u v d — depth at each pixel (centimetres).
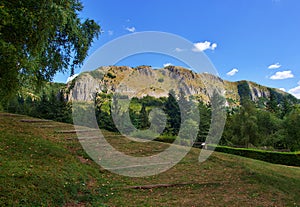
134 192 594
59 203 441
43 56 716
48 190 462
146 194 584
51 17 532
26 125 1177
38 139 887
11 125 1066
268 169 898
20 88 527
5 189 408
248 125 2155
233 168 866
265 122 2425
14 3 437
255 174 777
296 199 579
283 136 2064
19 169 519
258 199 564
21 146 735
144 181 692
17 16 430
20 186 436
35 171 533
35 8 490
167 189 630
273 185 680
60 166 640
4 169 499
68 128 1313
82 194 515
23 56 471
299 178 810
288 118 2119
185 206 502
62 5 614
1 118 1244
